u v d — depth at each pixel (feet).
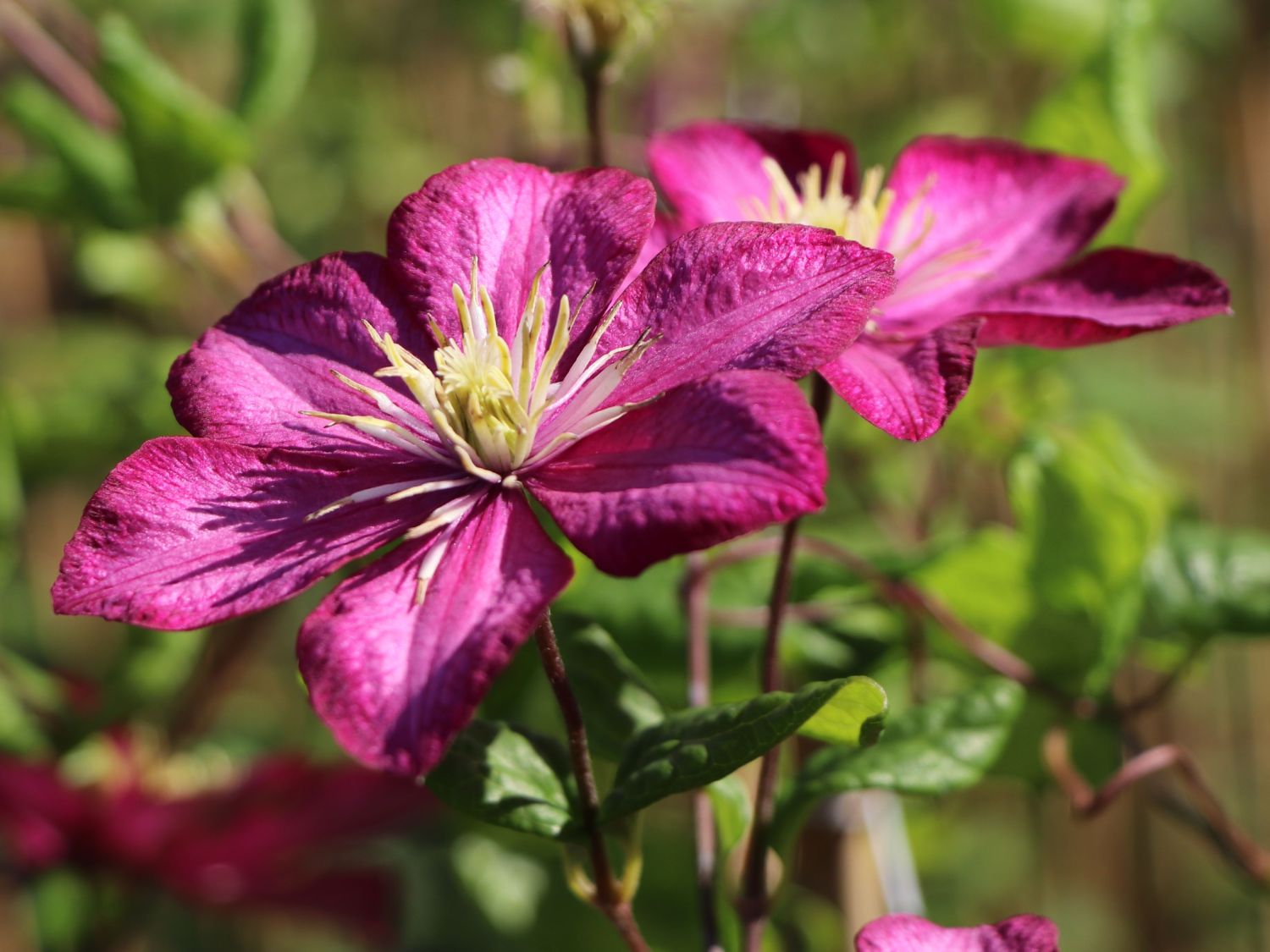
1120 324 1.30
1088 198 1.44
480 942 1.92
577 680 1.41
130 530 1.22
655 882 1.79
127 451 1.94
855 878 1.70
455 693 1.13
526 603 1.16
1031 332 1.32
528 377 1.25
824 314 1.21
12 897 2.28
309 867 1.86
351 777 1.78
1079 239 1.43
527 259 1.30
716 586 1.66
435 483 1.24
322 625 1.17
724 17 2.30
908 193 1.48
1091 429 1.69
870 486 1.88
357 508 1.26
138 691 1.82
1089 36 1.91
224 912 1.82
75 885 1.90
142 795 1.78
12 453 1.92
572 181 1.32
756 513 1.13
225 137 1.74
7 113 1.80
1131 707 1.64
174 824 1.76
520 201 1.32
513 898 1.92
